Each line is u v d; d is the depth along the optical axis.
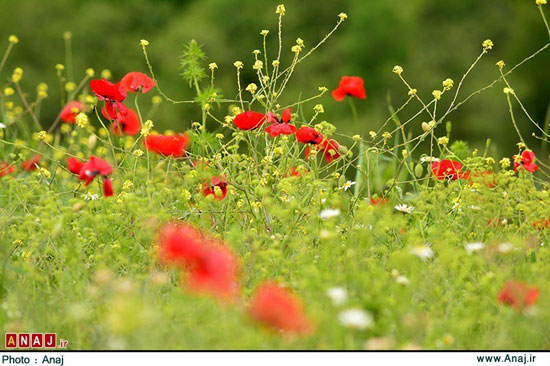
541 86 24.53
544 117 24.28
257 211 4.46
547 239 4.27
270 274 3.65
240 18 23.83
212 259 3.09
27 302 3.43
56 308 3.39
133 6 25.06
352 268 3.38
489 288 3.34
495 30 25.06
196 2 25.31
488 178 4.69
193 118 21.02
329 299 3.07
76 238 3.89
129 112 5.12
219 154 4.74
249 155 4.92
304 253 3.64
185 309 3.06
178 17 25.22
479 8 25.28
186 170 4.70
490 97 23.67
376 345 2.89
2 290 3.66
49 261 4.13
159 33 24.91
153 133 4.86
